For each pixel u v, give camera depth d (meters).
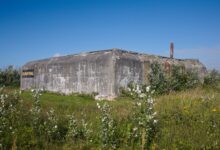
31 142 7.13
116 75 20.23
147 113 7.31
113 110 10.78
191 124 9.30
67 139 7.77
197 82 21.95
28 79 29.50
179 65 22.84
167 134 8.08
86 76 22.09
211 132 8.66
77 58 23.55
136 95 7.72
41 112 9.59
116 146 7.28
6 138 7.08
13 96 10.75
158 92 18.98
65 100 18.28
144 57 22.95
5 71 33.75
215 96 13.60
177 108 11.03
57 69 25.19
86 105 13.89
